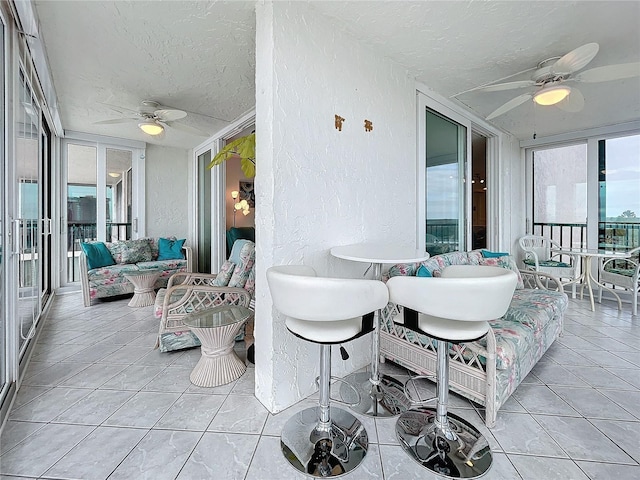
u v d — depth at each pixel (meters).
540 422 1.58
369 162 2.21
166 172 5.31
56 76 2.66
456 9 1.79
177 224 5.45
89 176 4.57
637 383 1.96
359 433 1.49
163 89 2.93
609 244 4.05
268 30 1.62
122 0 1.73
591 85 2.79
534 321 1.97
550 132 4.31
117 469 1.27
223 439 1.44
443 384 1.44
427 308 1.22
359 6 1.76
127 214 4.91
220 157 2.66
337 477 1.24
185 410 1.67
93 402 1.73
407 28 1.96
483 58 2.33
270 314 1.66
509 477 1.24
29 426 1.52
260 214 1.73
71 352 2.40
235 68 2.53
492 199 4.28
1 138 1.76
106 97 3.11
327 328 1.29
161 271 3.91
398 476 1.25
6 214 1.79
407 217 2.57
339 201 1.99
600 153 4.09
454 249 3.27
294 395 1.74
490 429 1.52
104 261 4.07
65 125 4.07
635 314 3.32
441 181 3.08
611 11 1.80
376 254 1.70
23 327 2.27
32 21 1.85
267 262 1.68
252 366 2.20
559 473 1.26
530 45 2.16
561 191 4.49
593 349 2.46
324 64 1.87
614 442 1.43
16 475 1.23
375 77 2.23
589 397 1.80
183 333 2.39
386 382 1.96
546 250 4.42
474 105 3.23
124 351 2.42
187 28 2.00
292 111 1.70
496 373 1.54
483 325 1.36
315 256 1.84
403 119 2.51
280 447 1.39
